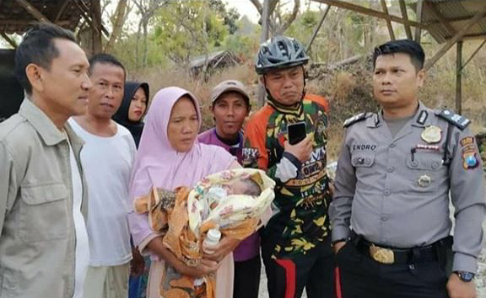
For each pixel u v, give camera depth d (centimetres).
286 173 235
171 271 214
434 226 211
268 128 248
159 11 2014
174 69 1834
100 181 244
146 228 212
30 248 166
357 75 1496
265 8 681
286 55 241
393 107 220
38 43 171
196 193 202
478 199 208
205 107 1077
